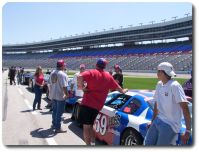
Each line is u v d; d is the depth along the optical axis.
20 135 6.88
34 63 108.38
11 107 11.20
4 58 125.94
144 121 4.83
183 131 4.11
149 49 79.19
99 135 6.19
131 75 50.62
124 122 5.20
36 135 6.91
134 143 4.93
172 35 81.06
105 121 5.93
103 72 5.27
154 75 50.06
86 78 5.10
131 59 74.88
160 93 4.03
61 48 119.19
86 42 107.56
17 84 25.83
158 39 85.56
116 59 78.88
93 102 5.18
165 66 3.95
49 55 111.88
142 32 89.31
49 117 9.27
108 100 6.39
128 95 5.91
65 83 7.21
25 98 14.52
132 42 92.50
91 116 5.22
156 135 4.08
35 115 9.58
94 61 84.31
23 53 134.62
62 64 7.37
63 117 9.23
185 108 3.79
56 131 7.21
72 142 6.30
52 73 7.34
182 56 64.00
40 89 10.65
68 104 10.81
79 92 9.70
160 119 4.00
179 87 3.85
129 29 92.44
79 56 95.56
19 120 8.65
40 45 128.38
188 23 75.62
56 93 7.22
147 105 5.15
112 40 98.06
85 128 5.35
